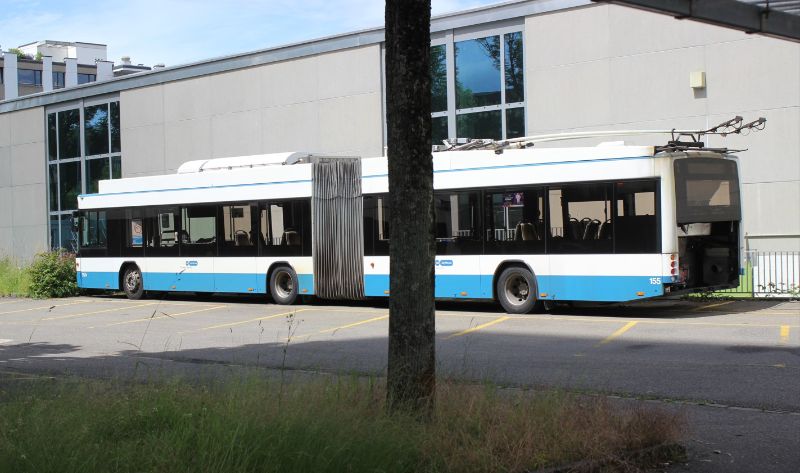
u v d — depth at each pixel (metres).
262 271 21.38
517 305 17.53
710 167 16.34
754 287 19.52
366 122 27.00
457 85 25.17
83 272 25.36
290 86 28.77
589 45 22.58
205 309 20.58
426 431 5.97
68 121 36.28
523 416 6.45
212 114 30.95
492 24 24.44
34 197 37.56
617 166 16.23
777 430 7.50
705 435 7.33
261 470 5.14
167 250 23.31
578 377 10.09
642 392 9.18
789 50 19.77
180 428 5.71
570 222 16.80
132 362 12.31
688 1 10.92
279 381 7.21
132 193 24.20
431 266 6.59
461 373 8.99
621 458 6.07
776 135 19.95
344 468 5.25
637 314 17.00
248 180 21.70
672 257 15.66
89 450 5.32
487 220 17.88
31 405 6.59
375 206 19.62
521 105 23.92
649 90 21.66
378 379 7.31
